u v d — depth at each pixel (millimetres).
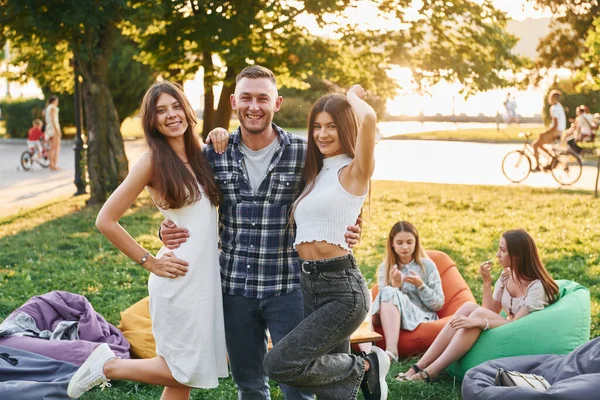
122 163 13039
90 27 11617
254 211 3838
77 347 4746
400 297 5582
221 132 3908
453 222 11328
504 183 16266
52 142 18797
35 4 10898
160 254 3816
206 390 4789
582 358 4434
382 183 15961
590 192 14477
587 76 15133
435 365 4918
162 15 11930
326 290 3578
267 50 13016
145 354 5211
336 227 3570
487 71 14203
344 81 14586
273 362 3588
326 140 3648
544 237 10211
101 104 12781
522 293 5184
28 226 11078
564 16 18312
